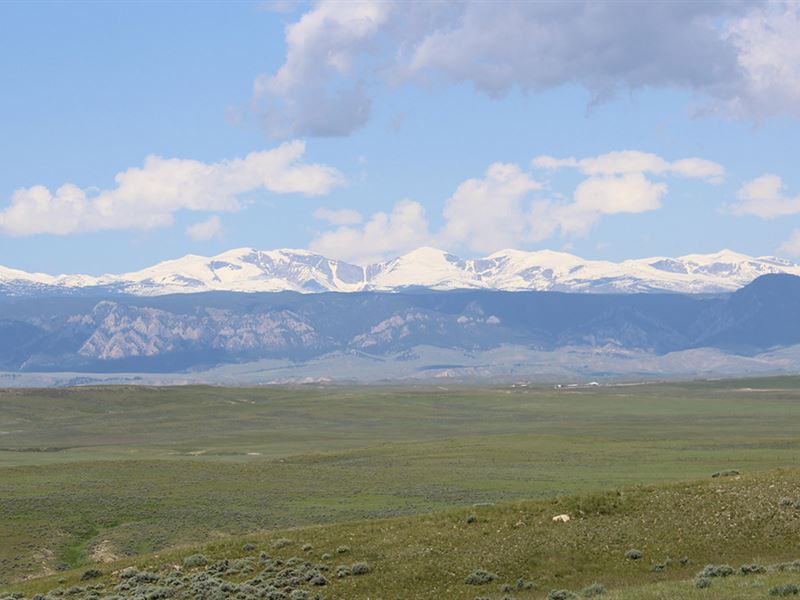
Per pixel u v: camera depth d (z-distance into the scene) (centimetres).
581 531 6256
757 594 4369
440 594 5491
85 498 11538
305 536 6806
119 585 6125
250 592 5647
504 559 5909
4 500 11400
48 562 9075
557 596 5019
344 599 5509
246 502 11431
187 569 6425
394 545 6325
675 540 6056
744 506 6450
